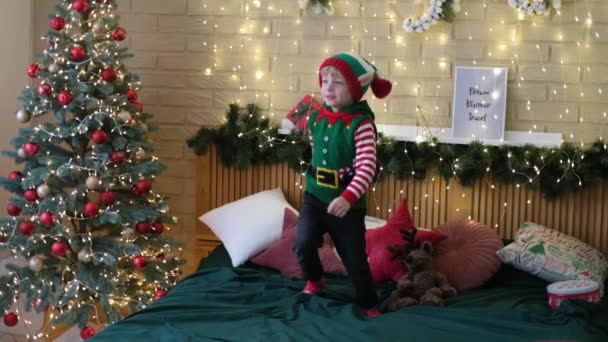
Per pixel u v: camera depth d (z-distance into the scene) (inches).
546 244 122.2
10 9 142.3
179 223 151.1
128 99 130.0
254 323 96.0
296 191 143.9
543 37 136.2
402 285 111.6
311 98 141.5
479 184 137.1
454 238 125.3
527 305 109.8
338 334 91.4
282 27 144.6
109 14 132.7
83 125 120.0
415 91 140.9
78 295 124.8
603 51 134.5
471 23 138.2
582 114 136.1
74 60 123.7
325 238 126.8
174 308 103.1
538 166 132.0
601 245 134.1
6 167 143.9
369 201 141.5
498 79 136.8
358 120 104.3
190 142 144.7
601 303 106.6
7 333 136.3
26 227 118.6
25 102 123.7
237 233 130.3
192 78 148.5
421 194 139.2
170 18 147.9
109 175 122.6
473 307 108.0
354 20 141.9
